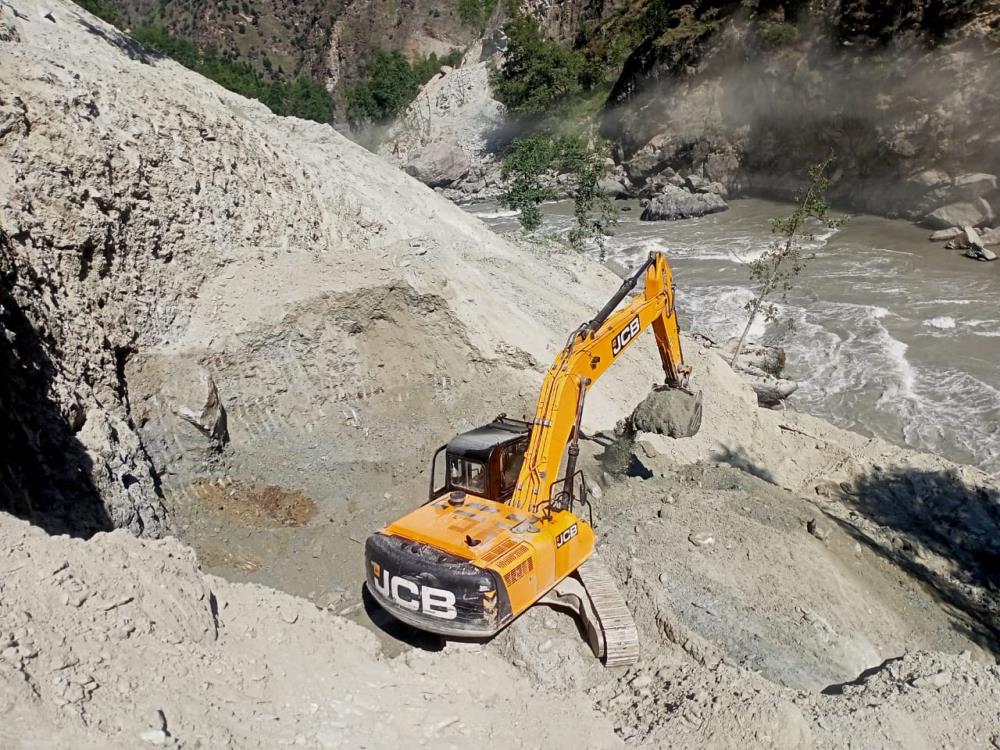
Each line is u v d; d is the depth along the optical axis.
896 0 47.25
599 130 72.50
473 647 9.48
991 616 14.25
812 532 14.64
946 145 45.09
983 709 9.55
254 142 19.27
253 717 6.81
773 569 13.01
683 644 10.79
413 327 16.61
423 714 7.59
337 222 19.91
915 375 26.94
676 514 14.16
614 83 77.19
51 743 5.62
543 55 78.75
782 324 31.77
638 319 12.43
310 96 111.44
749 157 58.22
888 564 14.88
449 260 18.00
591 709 8.88
